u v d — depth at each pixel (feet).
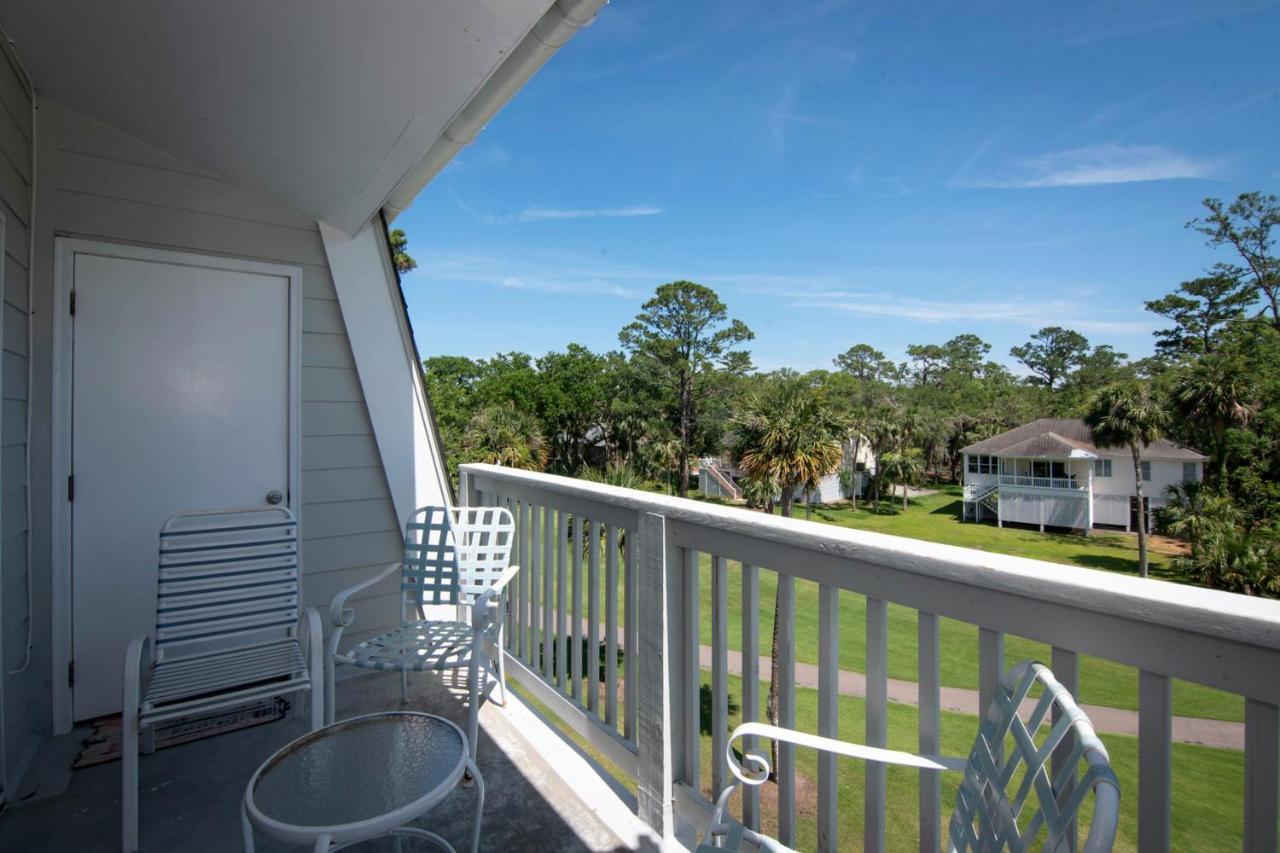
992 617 3.32
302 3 4.92
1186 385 75.56
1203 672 2.56
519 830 5.98
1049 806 2.33
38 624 7.98
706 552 5.35
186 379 9.29
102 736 8.07
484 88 6.28
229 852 5.73
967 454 104.06
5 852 5.79
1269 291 100.42
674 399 134.72
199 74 6.53
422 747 4.48
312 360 10.32
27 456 7.94
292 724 8.14
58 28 6.46
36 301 8.21
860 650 30.68
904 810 16.37
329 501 10.44
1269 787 2.41
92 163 8.66
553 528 8.21
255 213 9.83
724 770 5.25
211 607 7.41
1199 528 65.31
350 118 6.70
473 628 6.83
